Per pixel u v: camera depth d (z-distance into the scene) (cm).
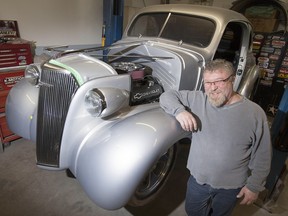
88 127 148
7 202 179
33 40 317
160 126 142
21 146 253
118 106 143
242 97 119
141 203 178
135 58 218
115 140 133
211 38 219
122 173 123
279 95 432
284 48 409
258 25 446
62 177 212
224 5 505
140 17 267
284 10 432
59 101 143
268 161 117
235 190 130
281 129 186
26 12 298
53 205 181
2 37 258
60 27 347
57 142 149
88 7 379
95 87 143
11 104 185
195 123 121
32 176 210
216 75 108
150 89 192
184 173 236
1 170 214
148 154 128
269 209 199
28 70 176
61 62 152
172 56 192
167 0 535
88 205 185
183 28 233
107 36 390
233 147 117
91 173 130
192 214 157
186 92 138
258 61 439
